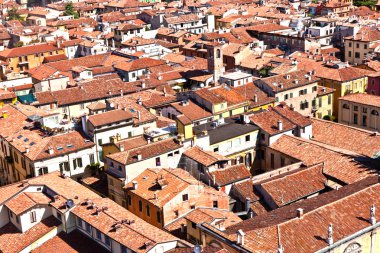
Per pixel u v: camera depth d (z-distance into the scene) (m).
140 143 115.81
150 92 158.38
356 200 85.12
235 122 127.19
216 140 116.69
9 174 130.12
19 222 95.81
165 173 103.31
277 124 123.38
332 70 172.75
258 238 76.56
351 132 124.44
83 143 121.31
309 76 159.25
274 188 100.38
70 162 119.12
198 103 140.88
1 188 102.44
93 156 122.19
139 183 103.44
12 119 135.00
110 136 124.00
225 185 103.44
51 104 156.00
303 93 157.75
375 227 81.06
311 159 112.12
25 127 129.75
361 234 79.88
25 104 152.75
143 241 82.88
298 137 122.81
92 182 115.50
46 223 96.50
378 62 187.00
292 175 104.00
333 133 125.94
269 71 175.00
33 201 96.75
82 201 96.31
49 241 93.75
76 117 152.62
